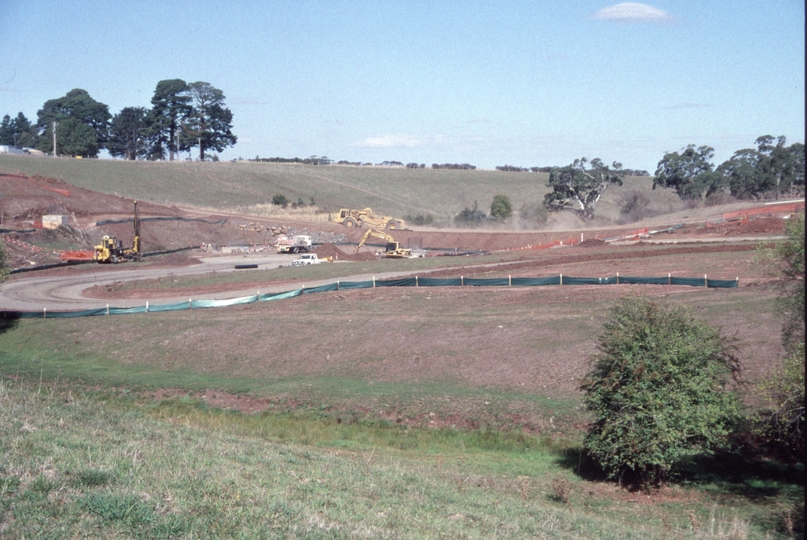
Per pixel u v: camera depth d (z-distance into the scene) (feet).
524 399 81.97
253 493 35.29
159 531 28.02
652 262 161.68
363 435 77.05
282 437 76.28
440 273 169.27
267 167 543.39
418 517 38.29
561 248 220.43
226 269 225.35
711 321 95.14
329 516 34.19
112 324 130.41
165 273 214.48
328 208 431.43
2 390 58.44
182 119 568.82
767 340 84.43
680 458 60.75
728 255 161.89
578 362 90.58
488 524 39.88
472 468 65.57
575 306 117.50
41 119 595.88
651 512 54.90
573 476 64.44
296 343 111.14
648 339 59.77
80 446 39.81
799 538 47.96
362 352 105.29
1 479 31.14
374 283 153.38
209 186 453.99
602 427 62.49
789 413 56.18
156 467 37.73
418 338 107.04
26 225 258.98
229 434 66.59
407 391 87.71
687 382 58.70
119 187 402.52
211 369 107.55
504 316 114.42
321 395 88.69
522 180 563.48
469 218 376.48
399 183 538.88
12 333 131.13
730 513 54.44
